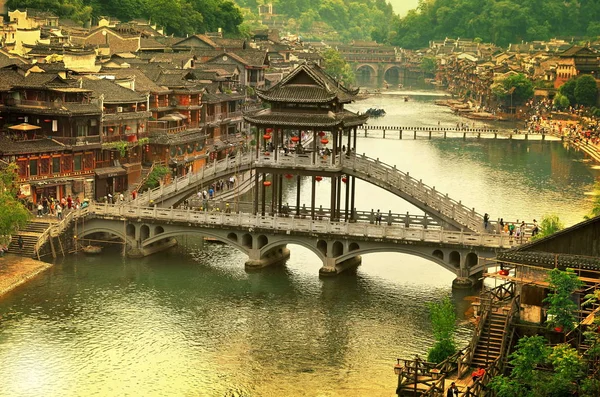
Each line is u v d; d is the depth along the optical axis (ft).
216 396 248.93
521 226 354.13
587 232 228.63
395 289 341.41
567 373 199.21
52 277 345.72
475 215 360.89
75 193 419.54
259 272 360.07
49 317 303.68
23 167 396.16
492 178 595.47
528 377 204.64
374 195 527.81
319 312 315.17
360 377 261.44
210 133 564.30
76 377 258.98
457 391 213.66
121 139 449.48
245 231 360.28
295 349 281.54
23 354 273.54
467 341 281.74
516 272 232.94
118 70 515.91
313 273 360.89
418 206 364.38
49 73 425.28
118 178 446.19
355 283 348.38
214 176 397.19
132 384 255.50
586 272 223.71
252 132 641.81
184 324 301.22
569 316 213.25
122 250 387.55
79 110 415.85
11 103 424.05
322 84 363.15
